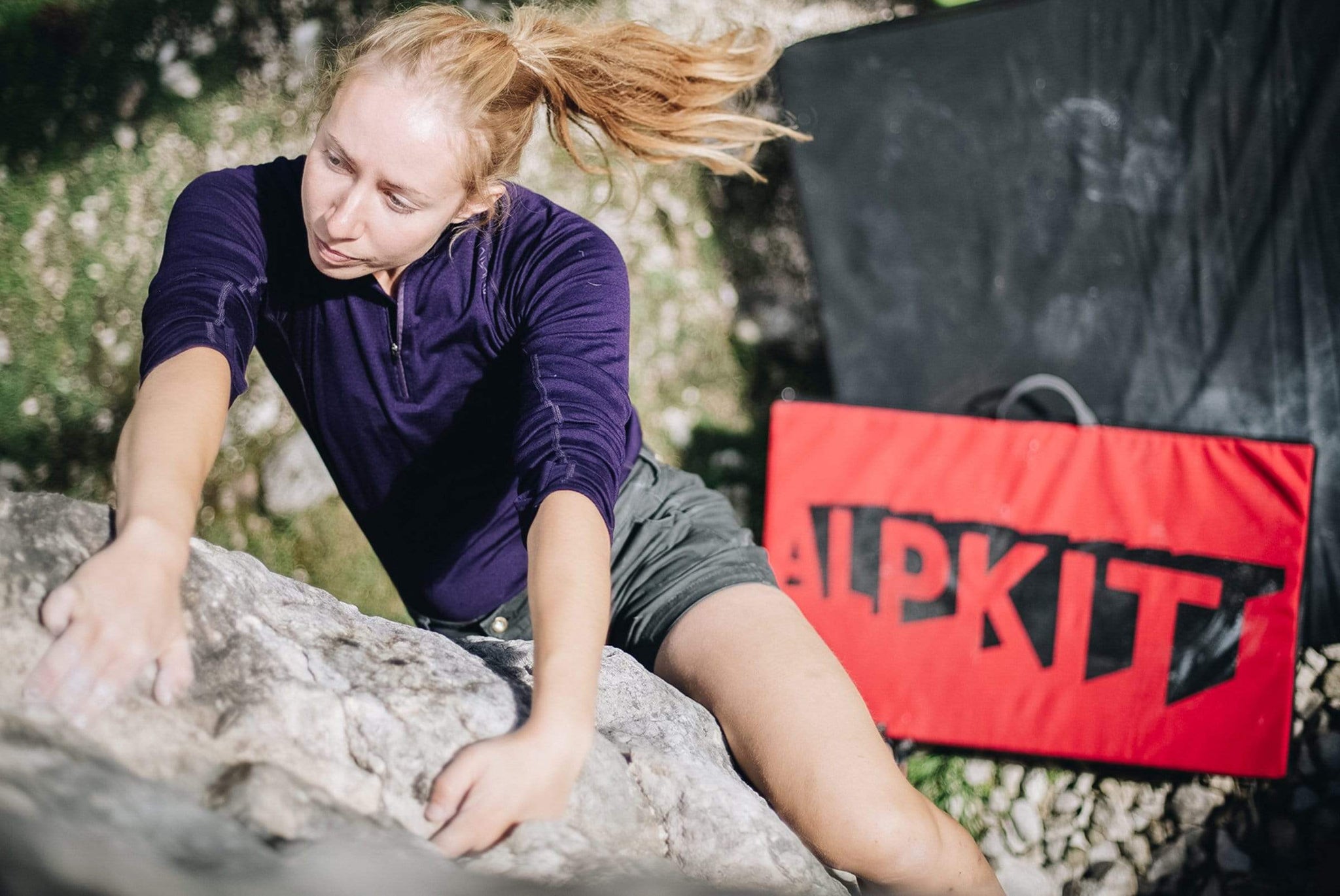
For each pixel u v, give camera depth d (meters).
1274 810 2.51
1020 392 2.92
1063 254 2.96
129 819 0.84
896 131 3.03
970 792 2.59
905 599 2.62
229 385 1.18
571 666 1.06
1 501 1.02
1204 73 2.89
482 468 1.53
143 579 0.96
